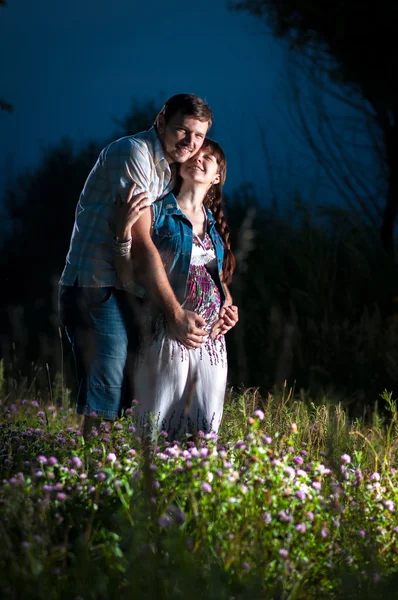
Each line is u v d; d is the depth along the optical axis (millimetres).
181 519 2812
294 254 9086
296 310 8719
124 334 4316
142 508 2896
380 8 9648
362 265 8828
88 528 2773
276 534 2896
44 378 7570
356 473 3518
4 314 12508
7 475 3389
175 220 4344
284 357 7246
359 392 6777
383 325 8297
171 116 4273
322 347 7727
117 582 2520
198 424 4324
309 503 3092
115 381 4301
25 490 2959
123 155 4219
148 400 4301
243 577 2619
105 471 3209
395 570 2939
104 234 4277
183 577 2451
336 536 3029
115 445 3820
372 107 10719
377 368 7086
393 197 10508
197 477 3092
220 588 2480
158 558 2617
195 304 4348
